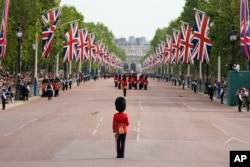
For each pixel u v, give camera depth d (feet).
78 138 219.82
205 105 448.24
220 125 286.46
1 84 439.22
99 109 379.55
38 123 282.15
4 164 154.30
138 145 200.44
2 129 253.85
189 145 204.13
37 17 505.66
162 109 390.63
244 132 255.91
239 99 391.86
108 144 201.67
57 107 400.47
